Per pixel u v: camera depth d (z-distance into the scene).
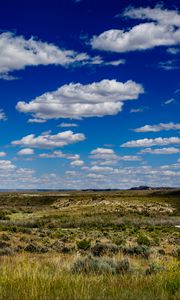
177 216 114.62
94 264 13.75
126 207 124.00
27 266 12.91
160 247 39.88
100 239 50.34
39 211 130.62
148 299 8.30
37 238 46.69
